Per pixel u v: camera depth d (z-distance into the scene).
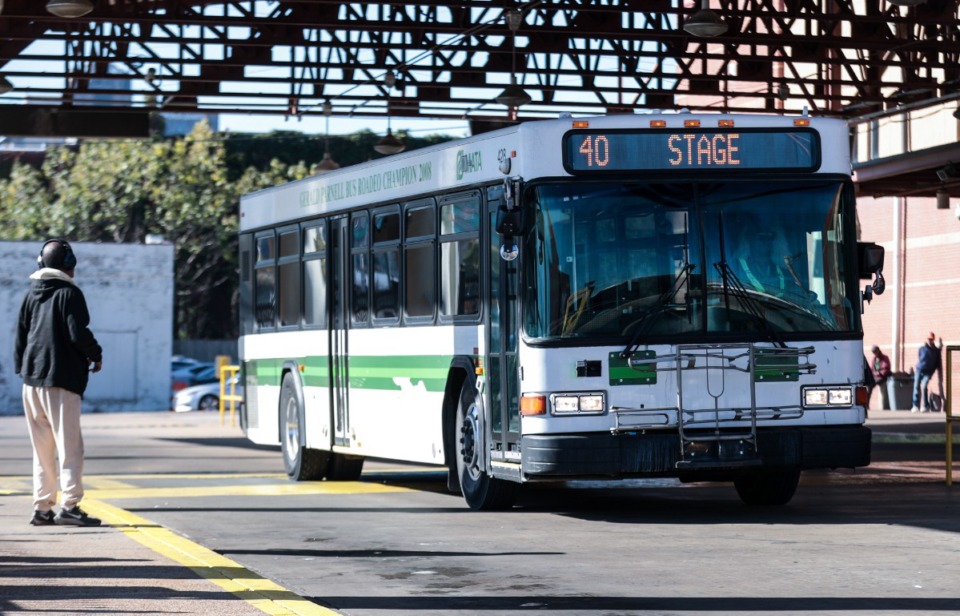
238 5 56.22
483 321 31.09
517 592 20.38
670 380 28.83
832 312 29.67
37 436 28.55
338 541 26.44
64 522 28.36
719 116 29.64
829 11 61.34
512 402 29.80
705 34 50.47
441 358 33.16
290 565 23.31
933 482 38.56
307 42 61.06
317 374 40.19
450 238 32.66
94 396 115.38
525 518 30.31
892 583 20.69
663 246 29.14
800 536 26.38
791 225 29.67
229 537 27.09
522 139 29.17
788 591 20.08
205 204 154.50
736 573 21.83
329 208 39.41
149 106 65.50
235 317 159.38
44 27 59.56
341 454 41.41
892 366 90.81
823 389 29.41
